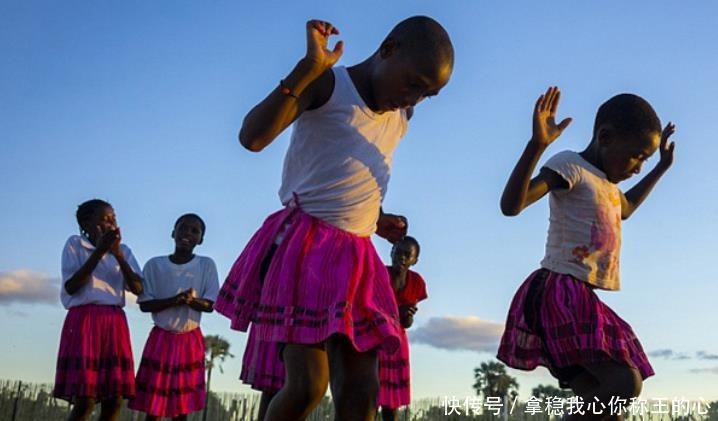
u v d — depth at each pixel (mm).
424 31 3604
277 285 3666
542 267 4875
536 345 4797
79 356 7246
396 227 4301
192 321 8289
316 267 3641
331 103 3695
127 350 7480
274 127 3385
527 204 4605
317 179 3754
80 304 7355
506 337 4891
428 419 11523
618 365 4547
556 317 4680
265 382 6289
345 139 3723
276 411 3713
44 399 12547
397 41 3627
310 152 3764
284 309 3617
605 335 4578
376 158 3789
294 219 3787
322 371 3689
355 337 3582
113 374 7352
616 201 4887
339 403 3688
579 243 4773
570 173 4770
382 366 7918
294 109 3465
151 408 8047
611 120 4805
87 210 7691
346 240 3748
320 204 3760
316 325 3570
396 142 3934
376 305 3719
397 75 3609
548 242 4898
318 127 3729
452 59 3637
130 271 7582
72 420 7305
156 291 8273
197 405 8258
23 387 12438
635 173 4887
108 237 7293
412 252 8203
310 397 3658
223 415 13031
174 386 8164
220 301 3938
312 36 3305
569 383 4895
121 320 7488
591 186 4781
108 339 7383
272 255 3824
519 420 10734
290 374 3686
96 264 7316
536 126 4230
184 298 8109
